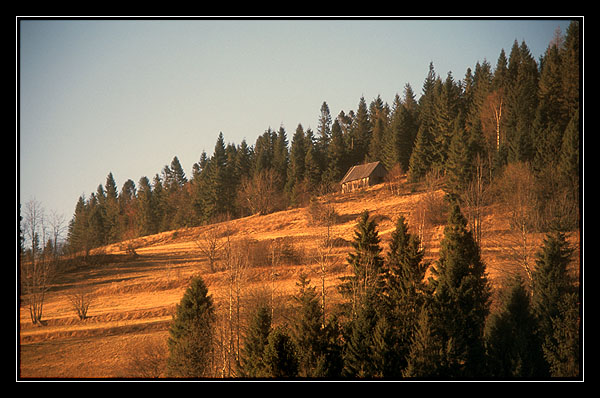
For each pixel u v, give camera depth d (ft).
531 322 109.50
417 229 227.81
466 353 106.83
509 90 341.21
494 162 271.69
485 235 190.60
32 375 115.34
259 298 136.05
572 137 209.05
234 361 121.49
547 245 125.90
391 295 133.28
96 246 326.24
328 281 175.32
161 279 210.79
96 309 173.47
